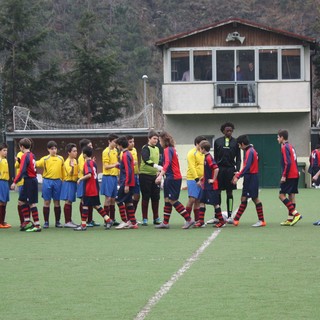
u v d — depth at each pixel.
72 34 92.06
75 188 23.67
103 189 23.70
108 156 23.67
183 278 13.75
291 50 49.72
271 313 10.96
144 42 94.19
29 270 15.05
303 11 96.19
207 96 49.78
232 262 15.57
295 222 22.80
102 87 70.50
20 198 22.58
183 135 50.31
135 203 24.28
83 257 16.69
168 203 22.59
